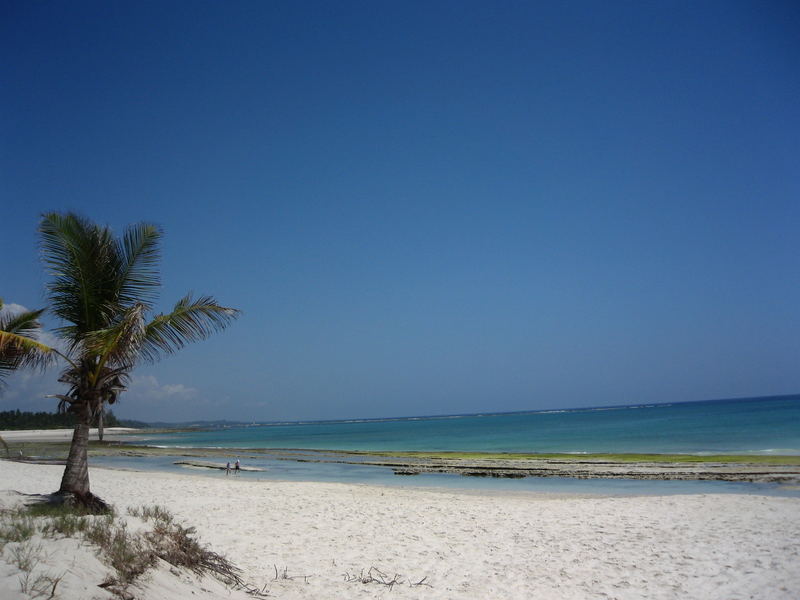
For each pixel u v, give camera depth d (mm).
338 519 13703
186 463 38688
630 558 9898
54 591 4551
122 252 12211
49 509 9109
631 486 23484
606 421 125625
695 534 11773
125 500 16594
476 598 7730
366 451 50938
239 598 6750
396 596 7727
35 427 126750
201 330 12203
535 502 17297
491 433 93438
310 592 7727
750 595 7773
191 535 10961
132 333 10359
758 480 23375
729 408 171500
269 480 27797
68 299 11688
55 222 11242
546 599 7703
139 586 5496
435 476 29156
